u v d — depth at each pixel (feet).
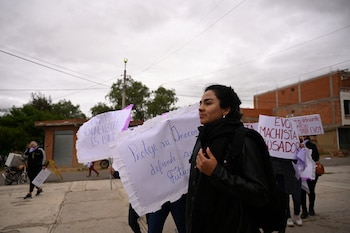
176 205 9.32
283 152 14.16
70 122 75.77
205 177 5.12
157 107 102.94
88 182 36.40
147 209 7.89
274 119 14.78
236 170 4.79
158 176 8.23
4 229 15.40
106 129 13.57
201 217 5.02
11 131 95.45
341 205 19.33
